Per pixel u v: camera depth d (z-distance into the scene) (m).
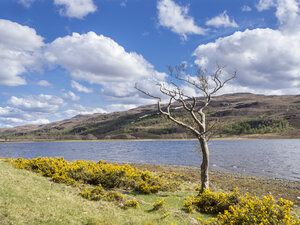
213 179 27.03
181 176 25.58
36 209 8.34
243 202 10.62
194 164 47.88
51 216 8.09
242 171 36.78
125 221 8.91
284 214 7.34
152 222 9.02
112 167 17.77
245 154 64.94
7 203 8.11
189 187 19.86
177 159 58.34
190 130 15.44
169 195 15.83
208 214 11.54
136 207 11.45
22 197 9.20
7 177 11.74
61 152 91.56
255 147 94.12
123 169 17.55
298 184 26.50
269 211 7.54
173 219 9.73
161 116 16.12
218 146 105.56
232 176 31.33
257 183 25.69
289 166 41.97
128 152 85.50
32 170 17.06
